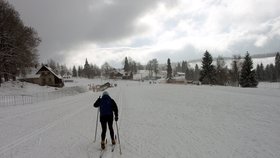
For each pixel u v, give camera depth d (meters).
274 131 9.56
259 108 15.33
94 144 8.44
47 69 68.50
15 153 7.56
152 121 12.53
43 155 7.34
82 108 18.92
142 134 9.77
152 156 7.06
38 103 25.05
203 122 11.79
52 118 14.16
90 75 153.00
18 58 46.59
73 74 164.88
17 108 20.42
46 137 9.52
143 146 8.08
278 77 125.25
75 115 15.18
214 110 15.36
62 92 38.53
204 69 79.69
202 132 9.80
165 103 20.58
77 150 7.78
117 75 152.38
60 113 16.25
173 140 8.73
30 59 51.00
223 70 83.81
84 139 9.12
